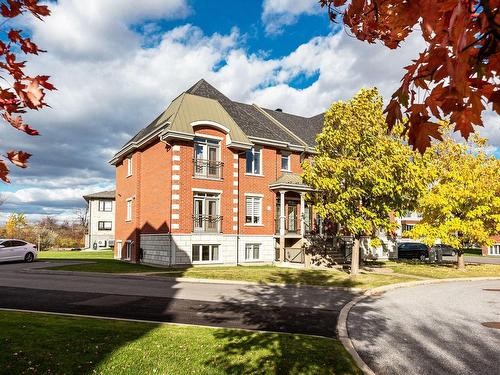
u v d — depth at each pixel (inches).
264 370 232.4
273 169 1090.7
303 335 318.0
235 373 226.8
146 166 1050.7
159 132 950.4
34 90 88.0
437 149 946.7
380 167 690.8
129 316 397.4
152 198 997.8
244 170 1029.2
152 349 261.3
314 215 1155.3
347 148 740.0
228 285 654.5
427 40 65.1
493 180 920.3
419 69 68.8
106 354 249.0
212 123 947.3
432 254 1368.1
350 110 750.5
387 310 462.6
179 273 767.1
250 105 1350.9
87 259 1207.6
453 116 70.4
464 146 938.1
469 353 296.5
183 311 427.2
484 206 893.2
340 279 716.0
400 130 701.3
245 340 292.5
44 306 442.9
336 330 358.6
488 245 884.0
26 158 94.3
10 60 90.7
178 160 907.4
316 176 754.2
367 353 294.4
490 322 400.8
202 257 936.9
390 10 78.6
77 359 239.1
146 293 550.3
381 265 1044.5
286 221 1106.1
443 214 923.4
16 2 92.2
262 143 1059.9
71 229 2704.2
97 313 409.7
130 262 1073.5
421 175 730.2
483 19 59.8
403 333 354.6
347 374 233.1
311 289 626.8
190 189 919.7
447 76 66.8
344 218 749.3
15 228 2090.3
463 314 441.1
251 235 1022.4
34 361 233.3
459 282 747.4
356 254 784.3
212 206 965.2
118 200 1267.2
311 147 1164.5
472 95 66.2
